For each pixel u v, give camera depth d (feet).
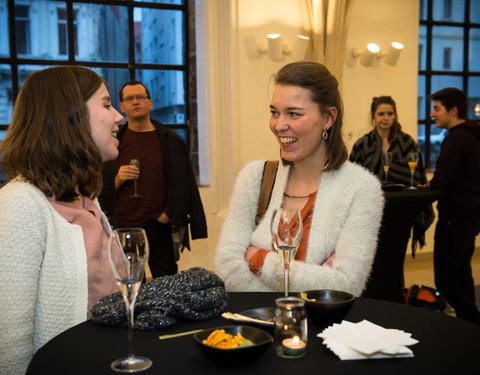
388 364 3.25
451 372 3.12
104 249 4.78
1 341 3.92
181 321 4.09
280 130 5.65
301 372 3.13
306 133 5.61
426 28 20.85
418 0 18.97
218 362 3.15
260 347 3.14
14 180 4.47
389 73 18.80
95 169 4.66
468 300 11.32
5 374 3.94
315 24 16.88
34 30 16.07
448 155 11.12
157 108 17.72
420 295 11.70
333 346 3.41
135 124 12.04
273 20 17.03
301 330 3.38
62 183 4.45
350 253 5.41
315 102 5.58
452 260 11.37
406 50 18.94
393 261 9.51
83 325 4.03
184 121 18.08
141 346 3.56
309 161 6.01
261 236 5.97
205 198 17.35
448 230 11.38
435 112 12.01
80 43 16.61
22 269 4.00
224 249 6.02
